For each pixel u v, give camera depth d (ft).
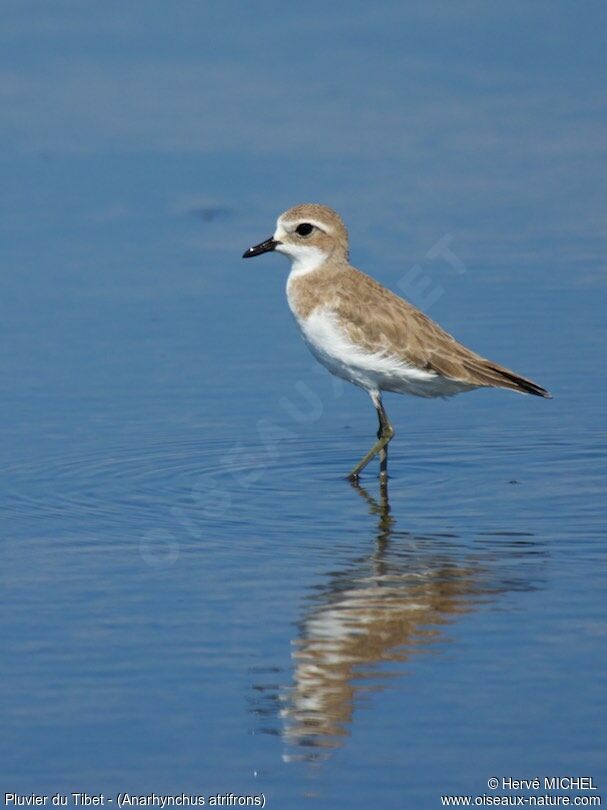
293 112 96.17
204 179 84.58
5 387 59.06
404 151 88.84
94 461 52.26
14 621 39.14
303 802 30.81
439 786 31.24
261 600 40.34
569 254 73.46
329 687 35.14
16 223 78.79
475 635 37.70
